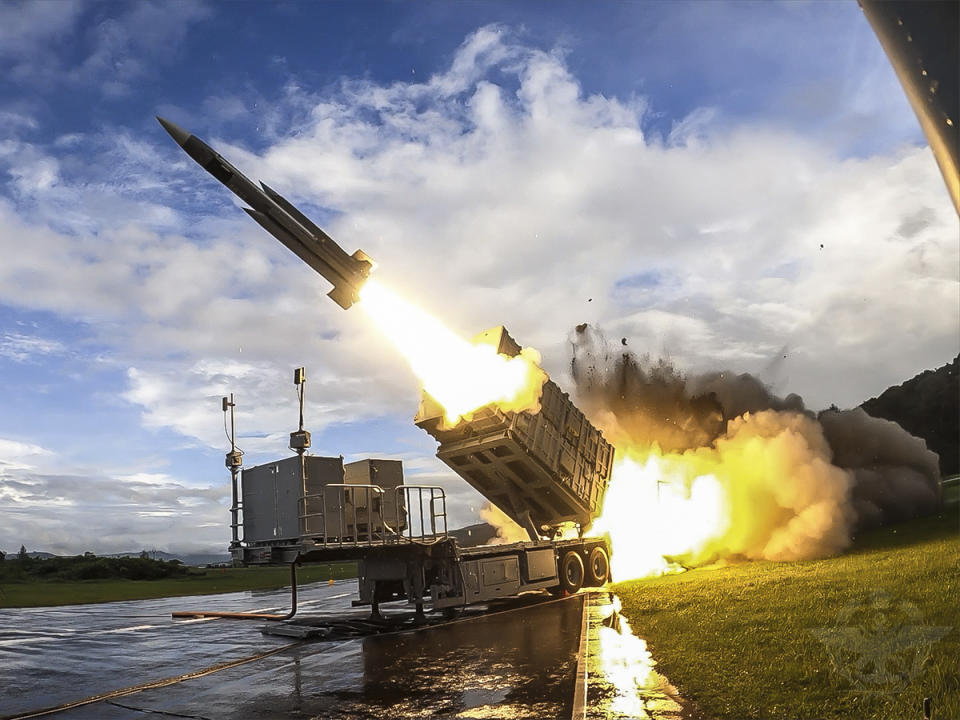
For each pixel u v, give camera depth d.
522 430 21.64
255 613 22.69
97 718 10.27
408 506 19.11
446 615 19.56
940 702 7.47
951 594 12.98
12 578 43.69
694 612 15.06
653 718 8.35
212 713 10.21
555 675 11.13
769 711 8.09
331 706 10.23
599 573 25.34
